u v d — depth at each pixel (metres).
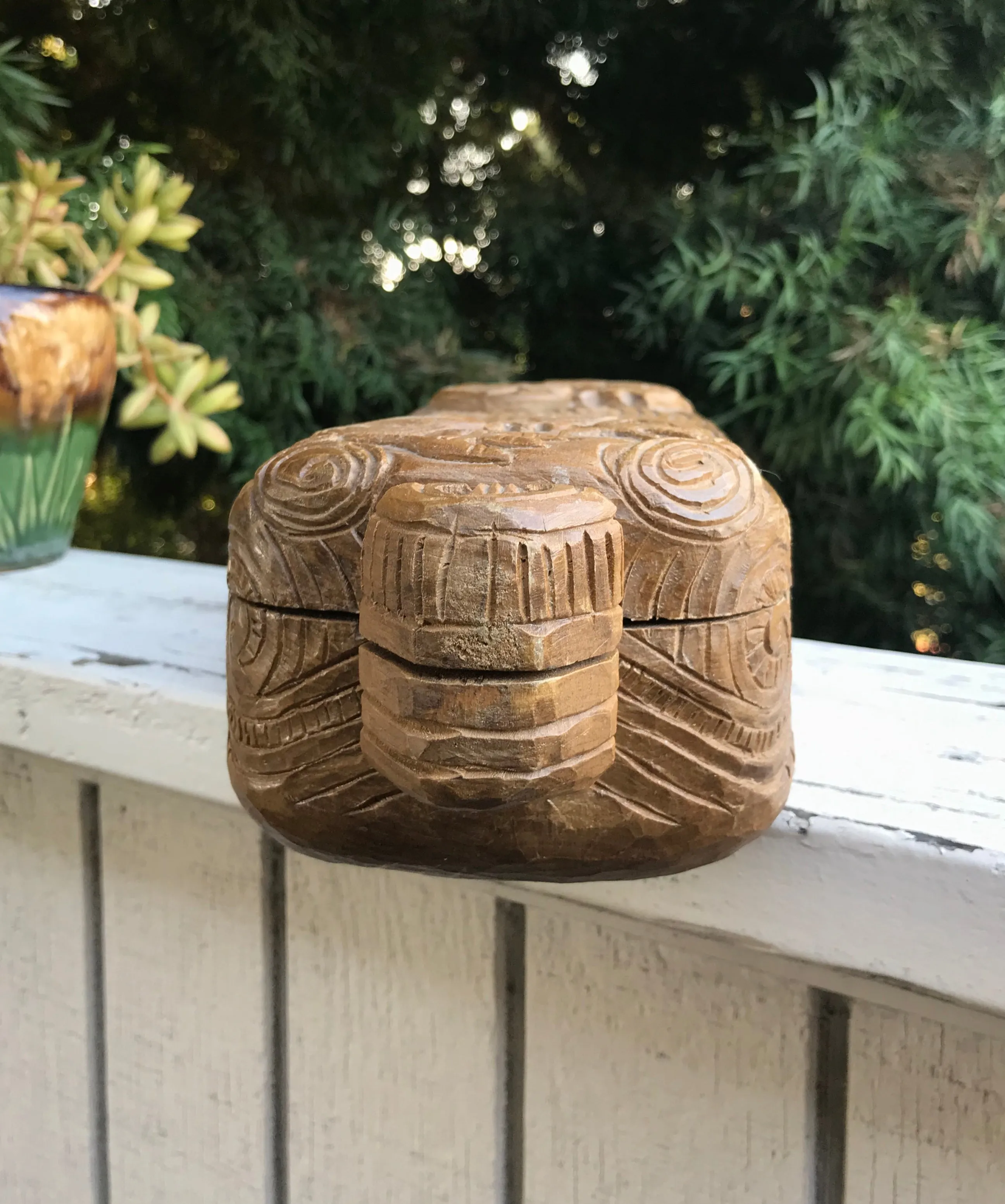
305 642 0.26
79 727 0.39
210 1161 0.42
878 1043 0.30
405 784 0.23
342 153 0.64
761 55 0.59
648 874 0.26
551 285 0.66
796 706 0.39
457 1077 0.36
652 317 0.60
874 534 0.57
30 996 0.45
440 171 0.69
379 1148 0.38
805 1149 0.31
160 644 0.42
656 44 0.61
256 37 0.58
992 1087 0.29
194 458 0.69
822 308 0.54
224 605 0.50
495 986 0.35
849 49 0.53
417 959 0.37
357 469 0.26
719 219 0.58
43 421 0.50
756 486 0.26
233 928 0.40
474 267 0.69
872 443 0.52
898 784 0.31
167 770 0.37
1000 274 0.51
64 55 0.65
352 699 0.26
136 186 0.56
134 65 0.64
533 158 0.68
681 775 0.25
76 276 0.61
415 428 0.30
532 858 0.25
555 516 0.22
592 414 0.35
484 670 0.22
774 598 0.26
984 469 0.51
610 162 0.65
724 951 0.31
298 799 0.27
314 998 0.39
